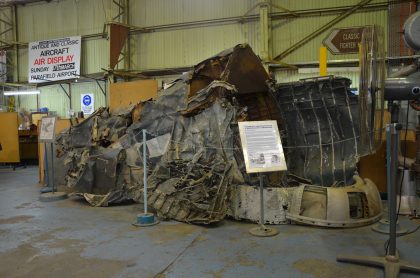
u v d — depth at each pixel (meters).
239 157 5.07
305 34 12.04
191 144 5.33
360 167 6.33
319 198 4.68
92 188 6.42
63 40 15.01
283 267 3.39
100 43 14.87
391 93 4.03
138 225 4.83
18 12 16.22
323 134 6.07
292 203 4.73
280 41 12.30
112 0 14.26
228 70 5.36
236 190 5.02
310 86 5.87
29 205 6.34
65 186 7.19
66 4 15.32
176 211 5.05
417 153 5.14
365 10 11.36
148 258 3.68
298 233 4.39
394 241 3.31
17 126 11.73
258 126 4.35
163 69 13.60
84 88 15.34
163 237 4.34
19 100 16.45
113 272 3.35
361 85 3.79
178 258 3.66
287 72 12.23
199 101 5.39
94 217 5.40
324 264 3.45
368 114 3.76
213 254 3.75
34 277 3.29
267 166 4.23
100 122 7.27
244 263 3.50
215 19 13.05
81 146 7.11
